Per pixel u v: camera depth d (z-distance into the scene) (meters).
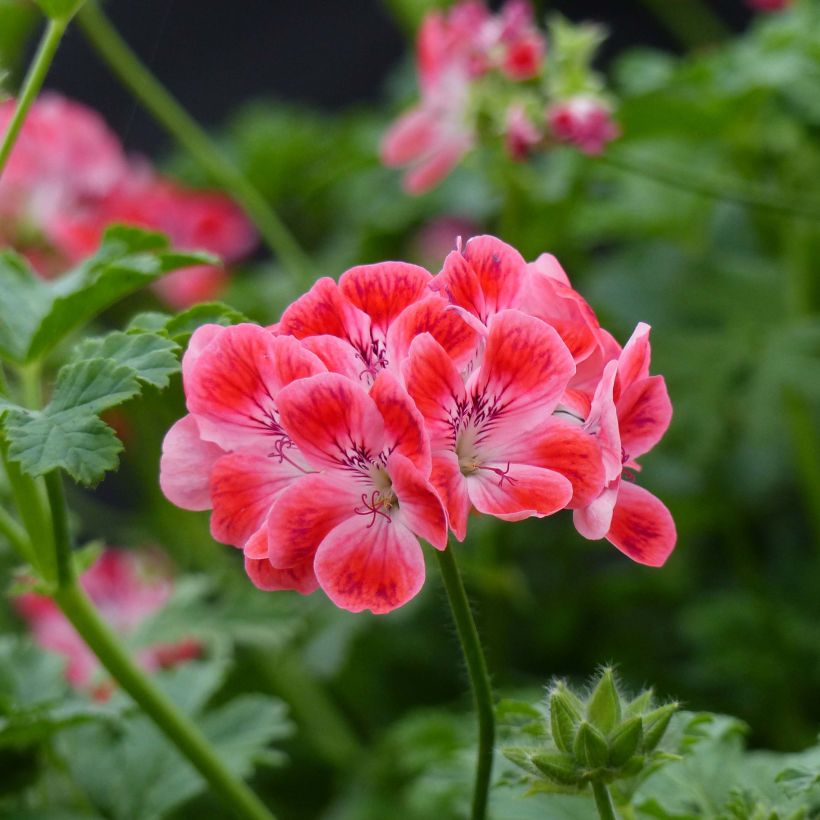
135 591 1.19
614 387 0.80
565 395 0.81
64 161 1.29
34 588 0.89
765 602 1.26
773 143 1.25
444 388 0.80
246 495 0.81
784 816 0.86
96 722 0.95
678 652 1.32
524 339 0.80
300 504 0.80
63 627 1.12
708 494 1.31
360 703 1.34
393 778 1.19
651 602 1.36
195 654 1.27
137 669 0.90
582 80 1.13
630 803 0.85
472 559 1.25
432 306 0.80
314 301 0.81
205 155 1.29
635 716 0.81
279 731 0.97
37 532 0.89
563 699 0.82
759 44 1.23
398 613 1.22
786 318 1.30
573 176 1.30
